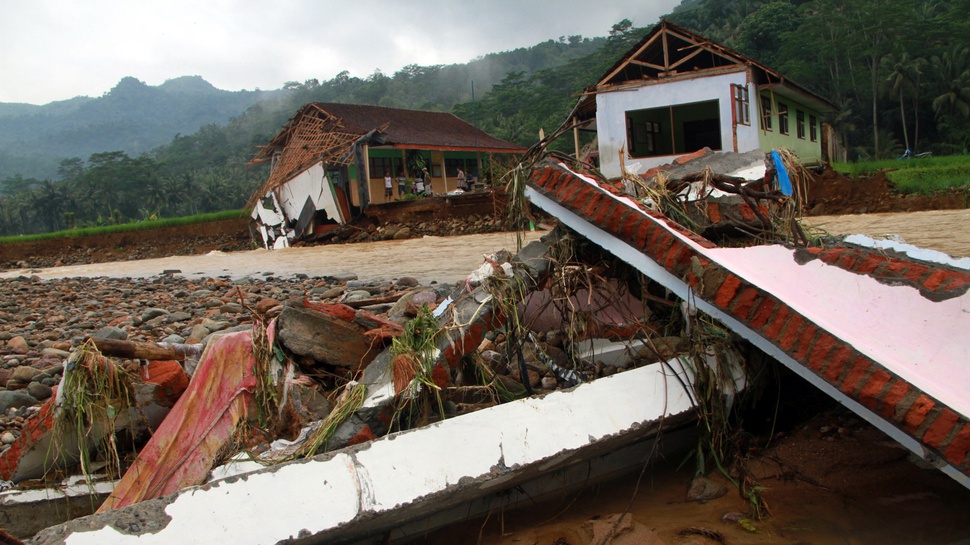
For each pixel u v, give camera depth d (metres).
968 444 2.55
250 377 3.87
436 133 38.94
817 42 69.81
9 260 43.25
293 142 35.53
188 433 3.62
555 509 3.69
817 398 4.38
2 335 8.77
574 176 4.41
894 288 3.32
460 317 4.14
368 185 32.78
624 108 26.95
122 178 116.25
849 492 3.44
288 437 3.90
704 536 3.22
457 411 4.12
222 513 2.82
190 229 42.81
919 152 63.00
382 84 195.38
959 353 3.04
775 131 29.22
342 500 2.96
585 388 3.65
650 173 5.87
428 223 31.12
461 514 3.58
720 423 3.82
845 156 54.78
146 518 2.74
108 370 3.82
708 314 3.72
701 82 25.84
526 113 88.44
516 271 4.37
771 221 5.32
